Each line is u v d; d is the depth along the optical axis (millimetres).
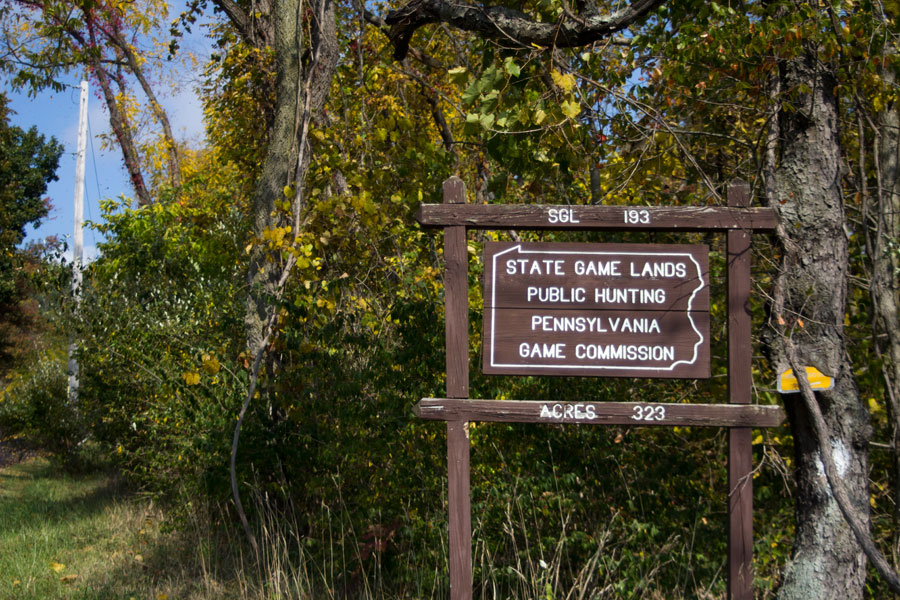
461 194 4055
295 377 6168
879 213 5215
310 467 6305
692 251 3988
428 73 12688
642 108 5523
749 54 5125
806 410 4375
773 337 4434
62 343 16078
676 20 5855
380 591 5352
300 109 7945
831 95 4578
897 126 5734
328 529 6086
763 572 5238
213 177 16031
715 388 5781
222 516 7172
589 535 5344
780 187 4566
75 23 14117
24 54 13070
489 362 3963
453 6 5566
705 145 6777
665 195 6789
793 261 4402
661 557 5133
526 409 3951
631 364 3947
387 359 5770
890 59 4855
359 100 9828
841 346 4387
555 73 5230
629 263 3986
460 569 3955
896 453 5191
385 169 6672
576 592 5074
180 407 7789
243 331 8070
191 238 11578
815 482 4344
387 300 6617
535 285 3986
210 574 6359
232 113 12742
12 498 10578
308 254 6332
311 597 5391
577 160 5641
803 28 4477
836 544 4281
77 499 10375
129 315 9773
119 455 9664
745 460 3920
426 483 5605
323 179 7379
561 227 4008
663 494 5402
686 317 3963
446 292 4031
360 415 5762
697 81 6180
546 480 5258
